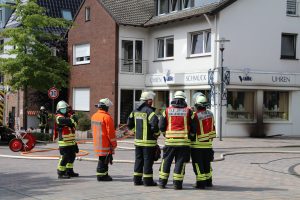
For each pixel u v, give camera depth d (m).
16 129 18.98
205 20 26.97
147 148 10.27
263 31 26.98
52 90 26.22
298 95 27.52
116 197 9.01
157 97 31.05
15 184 10.63
